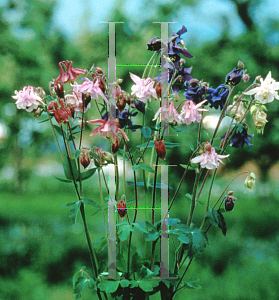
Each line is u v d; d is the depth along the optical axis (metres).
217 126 1.28
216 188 5.54
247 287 2.41
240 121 1.30
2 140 6.50
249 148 4.99
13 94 5.61
